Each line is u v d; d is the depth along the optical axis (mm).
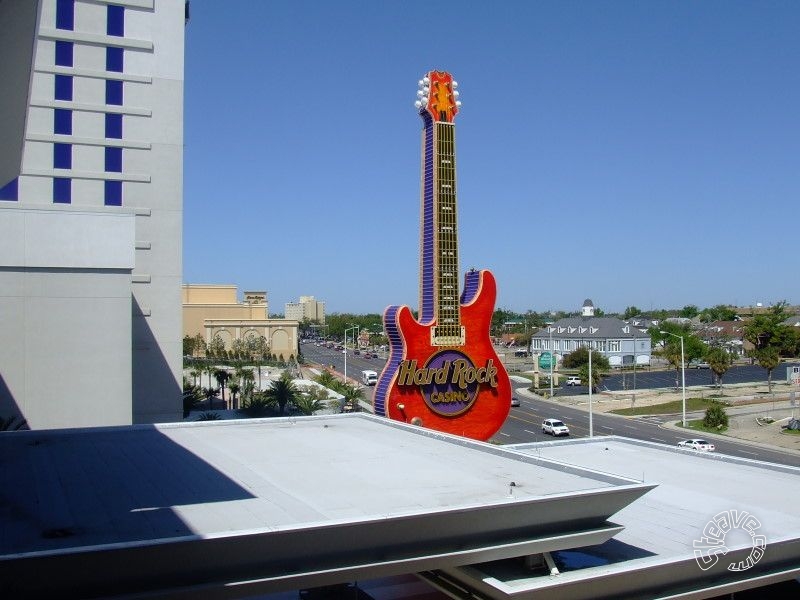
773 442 62656
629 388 107250
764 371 138375
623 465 29750
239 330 141250
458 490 18203
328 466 21719
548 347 157000
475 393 45562
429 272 45594
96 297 41062
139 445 25672
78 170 50562
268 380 100750
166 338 52844
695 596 18344
